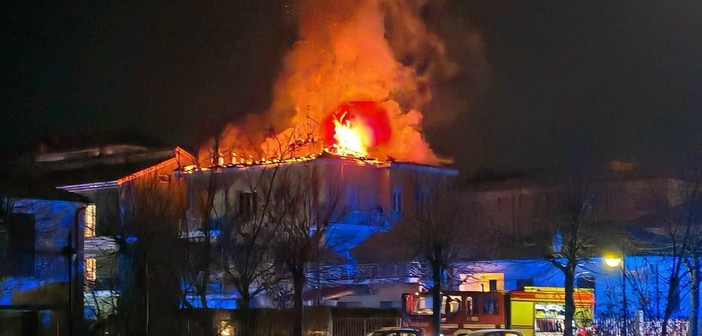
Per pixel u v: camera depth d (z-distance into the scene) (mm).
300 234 34375
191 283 33406
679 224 37312
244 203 37812
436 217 40688
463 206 45125
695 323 35625
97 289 39250
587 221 40000
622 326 38156
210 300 37562
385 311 42156
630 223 44625
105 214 44906
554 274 46719
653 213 45656
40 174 48594
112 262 39594
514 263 46906
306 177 40938
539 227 44156
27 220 34094
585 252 40250
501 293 40438
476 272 46562
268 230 34938
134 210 35812
